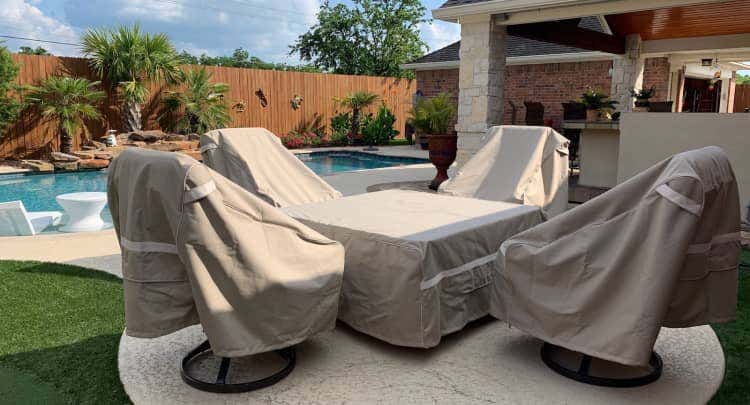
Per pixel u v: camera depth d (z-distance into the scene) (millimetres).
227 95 14523
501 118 7898
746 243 4996
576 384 2607
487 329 3252
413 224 3170
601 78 13047
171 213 2221
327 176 9828
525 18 7199
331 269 2676
